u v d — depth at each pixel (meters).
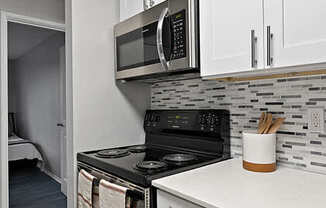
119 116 1.88
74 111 1.63
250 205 0.80
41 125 4.45
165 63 1.37
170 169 1.20
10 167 4.44
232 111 1.53
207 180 1.06
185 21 1.29
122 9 1.83
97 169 1.42
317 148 1.17
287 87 1.27
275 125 1.24
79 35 1.67
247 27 1.06
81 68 1.67
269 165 1.18
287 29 0.94
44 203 2.88
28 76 5.07
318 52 0.86
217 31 1.18
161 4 1.43
